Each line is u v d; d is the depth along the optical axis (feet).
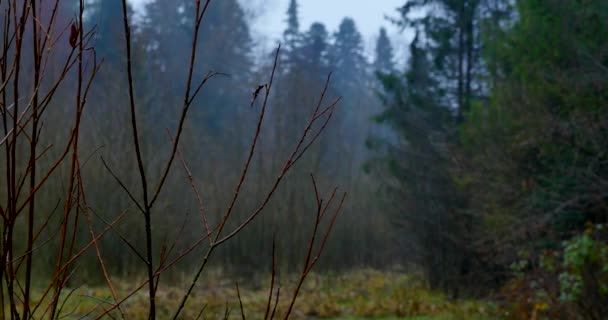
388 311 44.16
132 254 51.11
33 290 37.42
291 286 60.23
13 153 4.88
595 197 31.53
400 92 64.59
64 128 50.37
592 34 32.14
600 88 31.73
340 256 76.33
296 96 72.38
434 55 63.57
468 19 61.52
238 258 63.10
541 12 34.22
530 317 28.43
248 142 77.30
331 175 84.17
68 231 45.29
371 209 82.53
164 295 45.55
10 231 4.81
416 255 64.59
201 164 68.80
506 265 40.04
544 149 34.14
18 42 4.90
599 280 24.03
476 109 41.63
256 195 65.98
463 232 53.72
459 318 39.14
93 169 50.62
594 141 31.81
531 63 34.94
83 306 29.81
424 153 60.90
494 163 38.63
